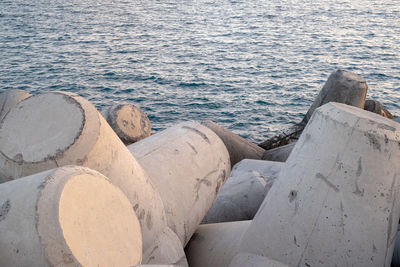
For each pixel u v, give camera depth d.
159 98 21.25
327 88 8.17
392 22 49.78
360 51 32.66
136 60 30.17
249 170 5.27
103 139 2.37
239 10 64.00
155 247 2.67
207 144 3.72
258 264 2.55
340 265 2.37
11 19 50.53
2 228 1.65
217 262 3.13
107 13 60.34
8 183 1.87
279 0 79.31
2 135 2.33
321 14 58.47
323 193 2.46
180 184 3.26
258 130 17.28
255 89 22.80
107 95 21.80
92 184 1.78
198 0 80.00
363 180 2.41
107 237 1.75
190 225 3.23
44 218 1.59
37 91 22.12
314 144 2.61
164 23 50.78
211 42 37.56
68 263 1.56
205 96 21.59
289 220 2.53
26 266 1.58
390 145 2.42
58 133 2.29
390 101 20.34
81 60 29.59
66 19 52.66
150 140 3.62
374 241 2.40
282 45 35.59
